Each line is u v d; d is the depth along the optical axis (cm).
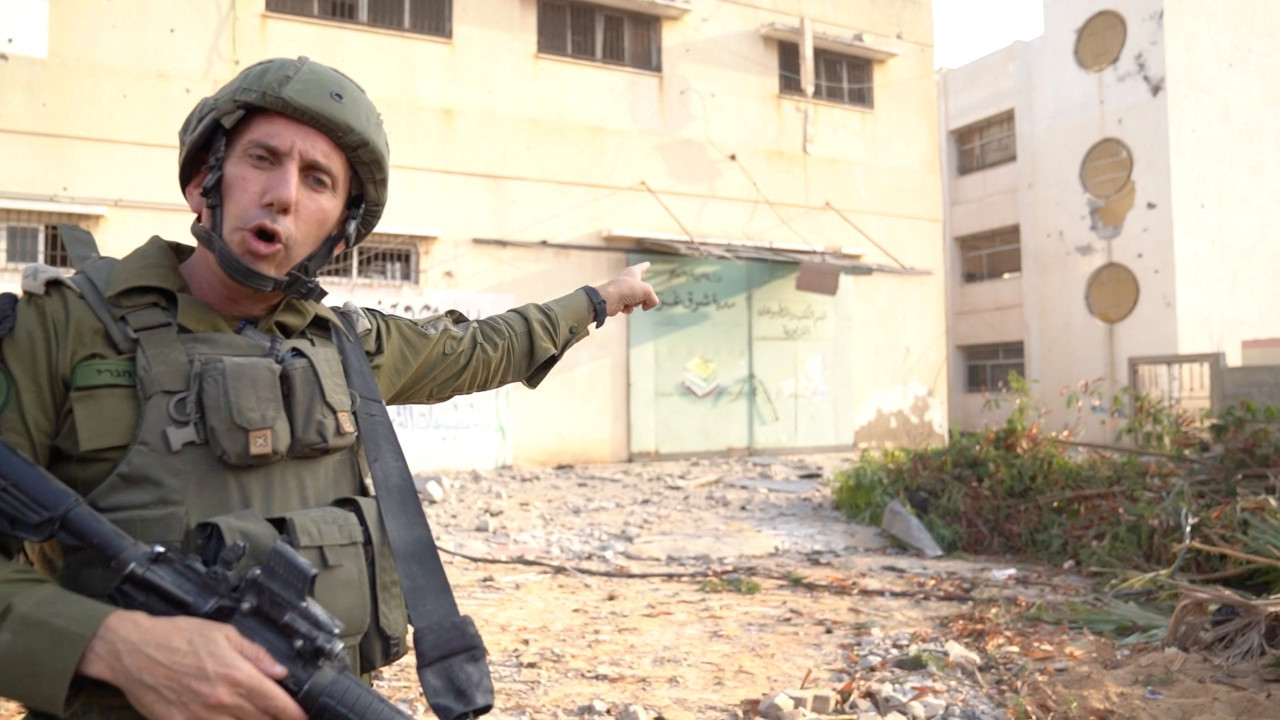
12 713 270
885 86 1548
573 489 998
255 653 102
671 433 1325
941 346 1569
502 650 430
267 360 125
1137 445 752
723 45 1395
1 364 112
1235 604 415
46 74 970
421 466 1144
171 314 124
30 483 105
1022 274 2023
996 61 2095
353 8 1138
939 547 713
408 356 157
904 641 444
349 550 125
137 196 1009
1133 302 1816
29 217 969
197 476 118
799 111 1457
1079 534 654
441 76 1179
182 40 1032
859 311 1502
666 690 373
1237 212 1820
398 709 111
